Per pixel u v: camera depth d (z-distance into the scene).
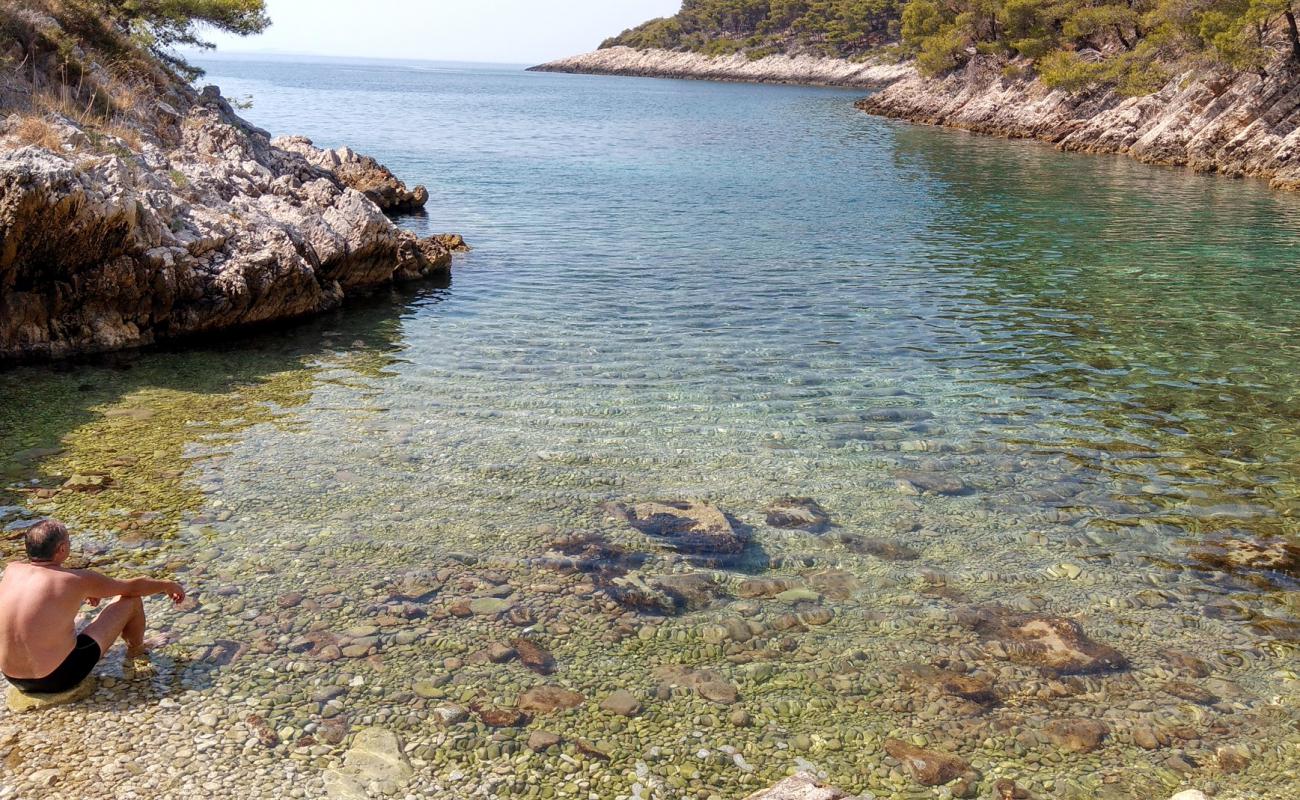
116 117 22.77
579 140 65.38
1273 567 9.41
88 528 9.29
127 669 7.04
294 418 12.76
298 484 10.60
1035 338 18.11
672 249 26.88
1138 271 25.05
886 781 6.23
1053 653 7.82
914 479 11.34
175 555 8.84
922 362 16.28
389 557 9.02
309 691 6.89
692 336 17.58
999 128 79.62
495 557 9.12
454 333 17.50
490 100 124.19
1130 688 7.36
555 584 8.66
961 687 7.32
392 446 11.81
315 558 8.93
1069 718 6.96
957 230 31.59
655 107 114.31
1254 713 7.08
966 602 8.62
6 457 11.03
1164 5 63.25
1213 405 14.37
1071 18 82.62
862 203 37.97
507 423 12.76
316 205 22.75
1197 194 42.34
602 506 10.31
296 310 18.42
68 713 6.49
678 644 7.79
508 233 28.81
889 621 8.25
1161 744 6.69
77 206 14.45
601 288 21.64
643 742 6.53
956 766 6.39
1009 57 89.94
